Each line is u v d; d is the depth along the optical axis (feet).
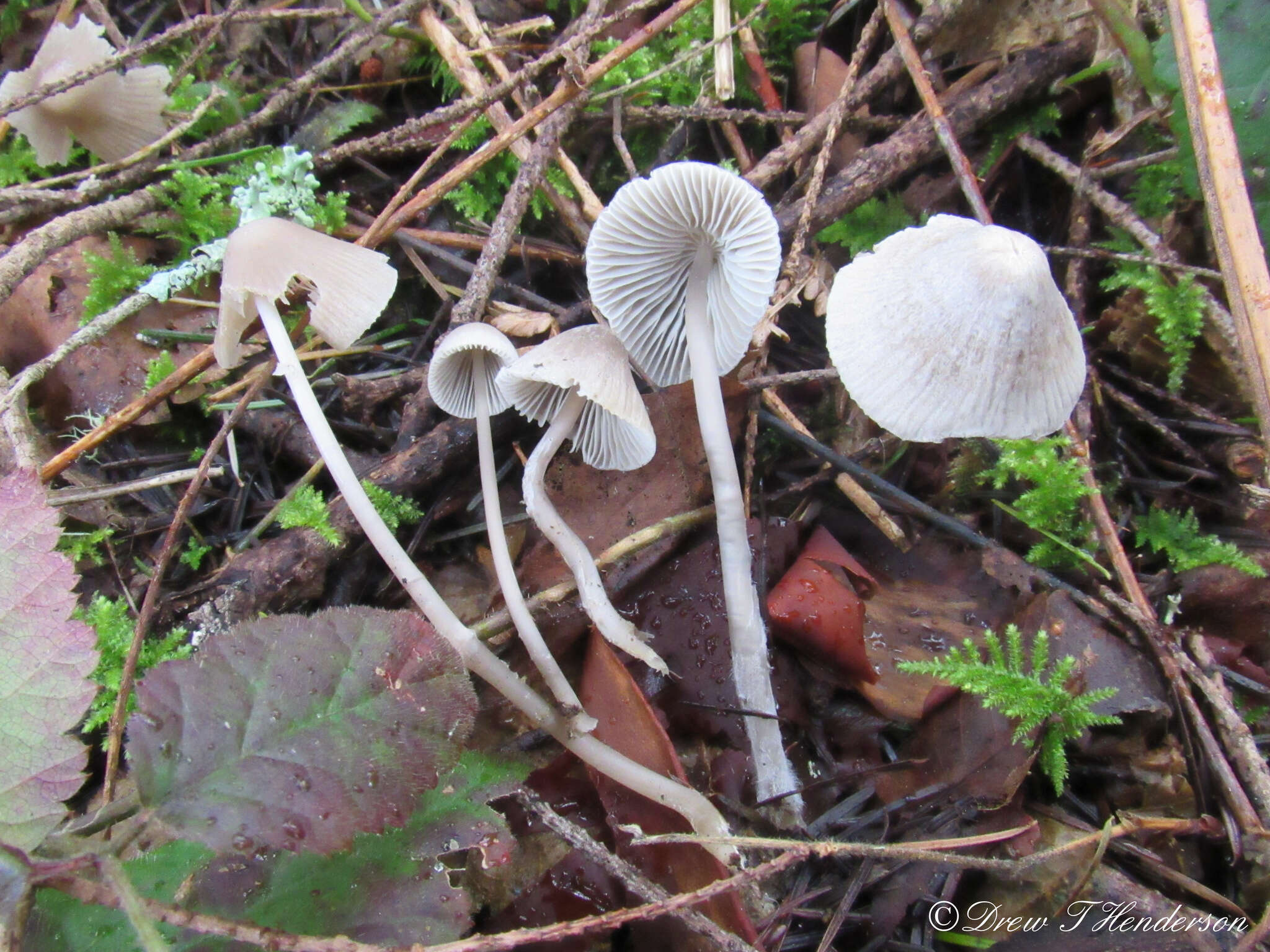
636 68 0.57
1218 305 0.47
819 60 0.59
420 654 0.33
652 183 0.40
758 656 0.43
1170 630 0.43
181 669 0.31
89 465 0.51
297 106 0.62
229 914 0.32
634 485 0.50
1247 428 0.48
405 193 0.53
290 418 0.52
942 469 0.52
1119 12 0.47
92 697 0.33
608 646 0.42
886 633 0.47
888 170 0.53
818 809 0.43
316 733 0.32
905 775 0.43
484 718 0.44
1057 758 0.40
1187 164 0.46
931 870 0.39
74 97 0.56
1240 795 0.39
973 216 0.57
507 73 0.56
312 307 0.42
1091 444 0.51
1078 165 0.56
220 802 0.30
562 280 0.58
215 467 0.49
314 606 0.48
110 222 0.52
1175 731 0.41
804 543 0.50
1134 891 0.38
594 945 0.37
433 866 0.34
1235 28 0.46
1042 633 0.42
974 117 0.54
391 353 0.56
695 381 0.44
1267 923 0.35
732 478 0.43
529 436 0.53
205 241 0.55
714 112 0.56
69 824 0.34
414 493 0.50
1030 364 0.39
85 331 0.48
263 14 0.57
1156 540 0.47
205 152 0.56
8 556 0.34
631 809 0.40
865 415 0.54
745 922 0.35
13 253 0.47
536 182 0.51
